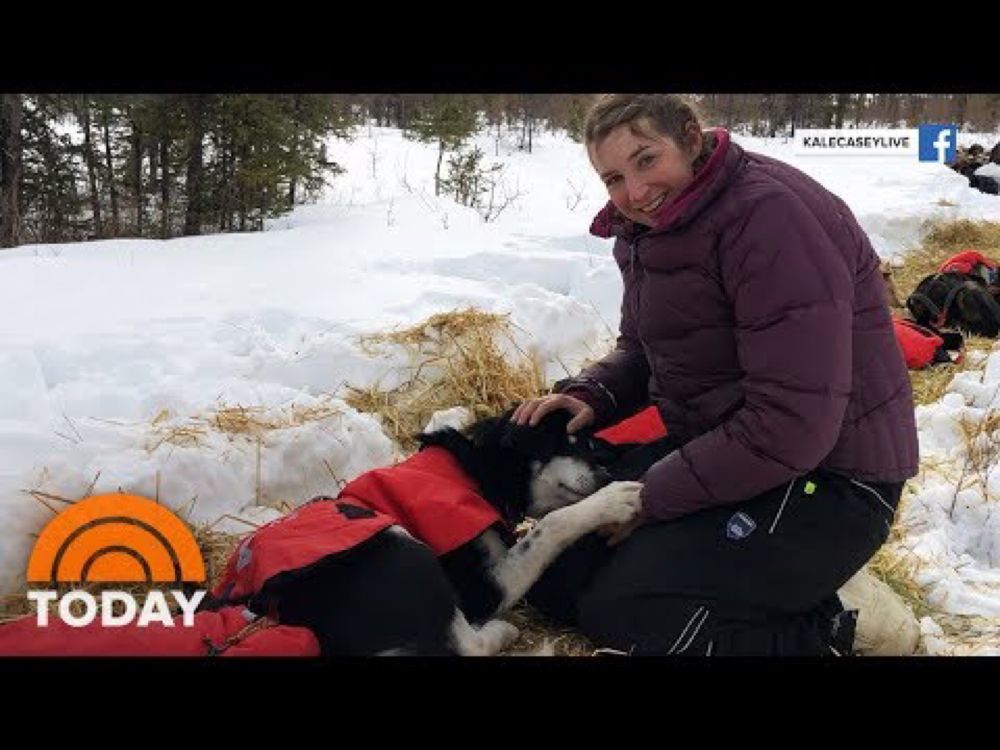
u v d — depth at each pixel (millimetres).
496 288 6199
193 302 5758
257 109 11195
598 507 3076
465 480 3381
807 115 27062
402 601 2855
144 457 3742
